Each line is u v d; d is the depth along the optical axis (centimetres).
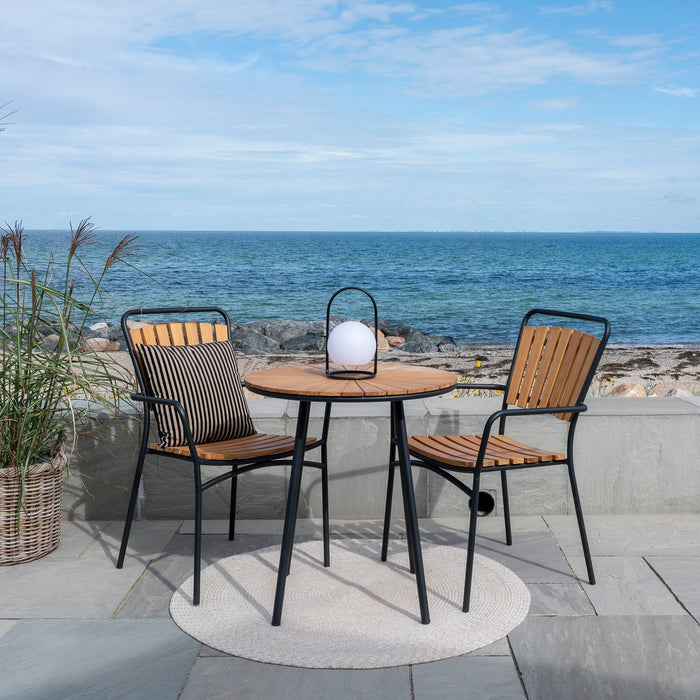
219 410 291
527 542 317
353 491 344
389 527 319
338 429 340
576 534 325
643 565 290
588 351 268
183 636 236
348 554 305
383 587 272
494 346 1374
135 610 255
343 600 261
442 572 284
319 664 218
